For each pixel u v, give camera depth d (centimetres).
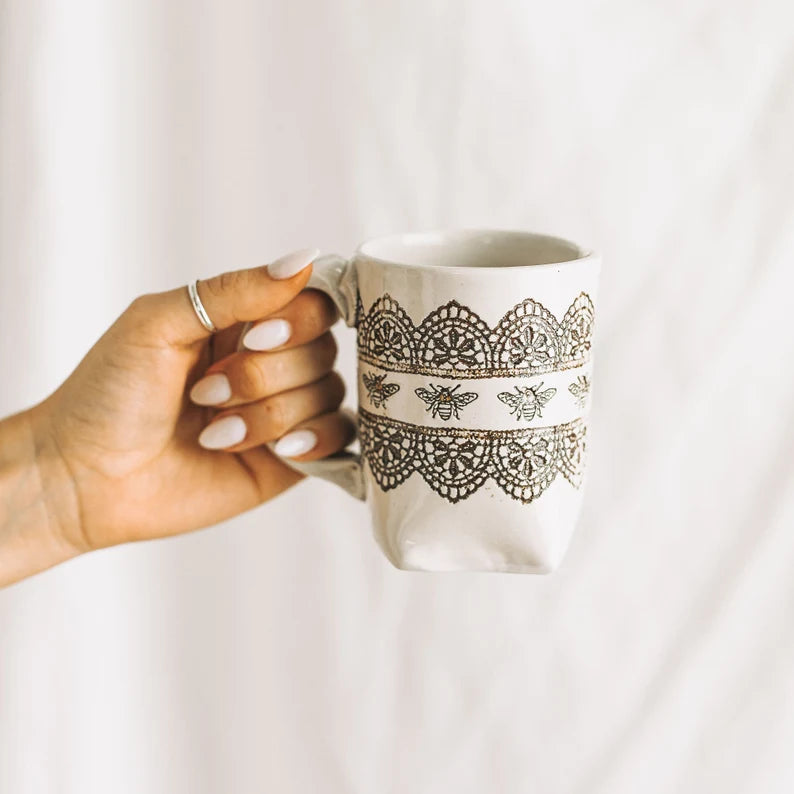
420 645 89
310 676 91
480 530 59
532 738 89
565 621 88
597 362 85
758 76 81
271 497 73
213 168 85
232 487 72
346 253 84
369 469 61
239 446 67
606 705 88
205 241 86
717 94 81
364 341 60
